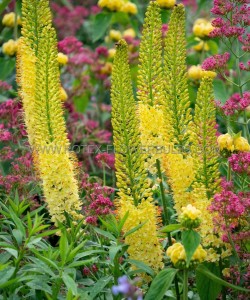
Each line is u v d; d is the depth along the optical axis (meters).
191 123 5.08
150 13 5.00
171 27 5.02
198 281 5.04
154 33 5.02
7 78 9.16
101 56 9.47
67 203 5.26
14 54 8.16
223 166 6.12
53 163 5.15
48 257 4.88
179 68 5.03
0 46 8.88
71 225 5.17
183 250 4.58
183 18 5.02
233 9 6.03
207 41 8.55
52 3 11.85
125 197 5.02
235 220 5.09
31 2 5.25
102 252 4.99
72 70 9.13
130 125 4.90
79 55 9.05
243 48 6.12
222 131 8.70
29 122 5.48
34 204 6.14
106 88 9.48
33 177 6.29
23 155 6.73
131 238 5.00
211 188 5.03
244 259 5.12
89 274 5.35
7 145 7.23
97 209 5.55
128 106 4.89
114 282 4.95
